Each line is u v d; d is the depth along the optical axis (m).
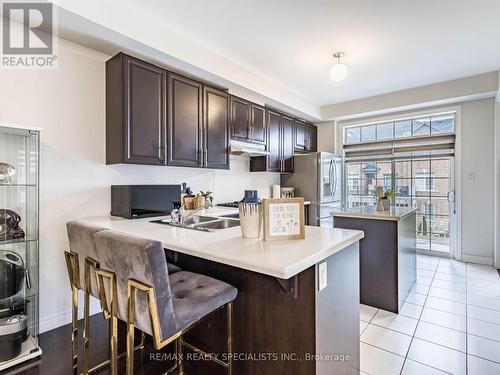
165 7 2.31
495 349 2.00
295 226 1.50
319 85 4.13
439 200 4.47
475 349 2.01
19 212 2.08
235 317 1.57
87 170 2.57
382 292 2.66
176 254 1.87
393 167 4.87
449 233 4.41
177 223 2.23
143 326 1.19
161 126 2.77
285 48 3.01
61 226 2.40
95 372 1.74
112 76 2.59
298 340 1.31
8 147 2.06
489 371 1.77
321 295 1.30
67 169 2.44
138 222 2.32
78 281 1.64
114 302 1.33
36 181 2.07
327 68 3.53
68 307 2.41
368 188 5.14
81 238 1.54
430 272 3.71
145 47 2.50
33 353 1.88
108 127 2.65
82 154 2.53
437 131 4.48
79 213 2.51
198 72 3.07
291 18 2.46
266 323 1.43
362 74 3.72
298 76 3.79
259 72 3.65
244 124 3.78
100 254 1.38
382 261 2.67
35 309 2.05
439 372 1.76
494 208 3.97
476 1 2.23
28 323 2.02
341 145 5.38
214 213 2.99
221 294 1.39
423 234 4.66
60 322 2.35
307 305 1.28
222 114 3.45
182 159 2.97
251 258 1.16
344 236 1.59
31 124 2.24
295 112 4.72
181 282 1.53
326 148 5.45
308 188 4.67
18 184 2.06
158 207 2.82
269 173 4.89
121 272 1.25
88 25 2.16
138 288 1.16
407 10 2.35
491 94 3.82
